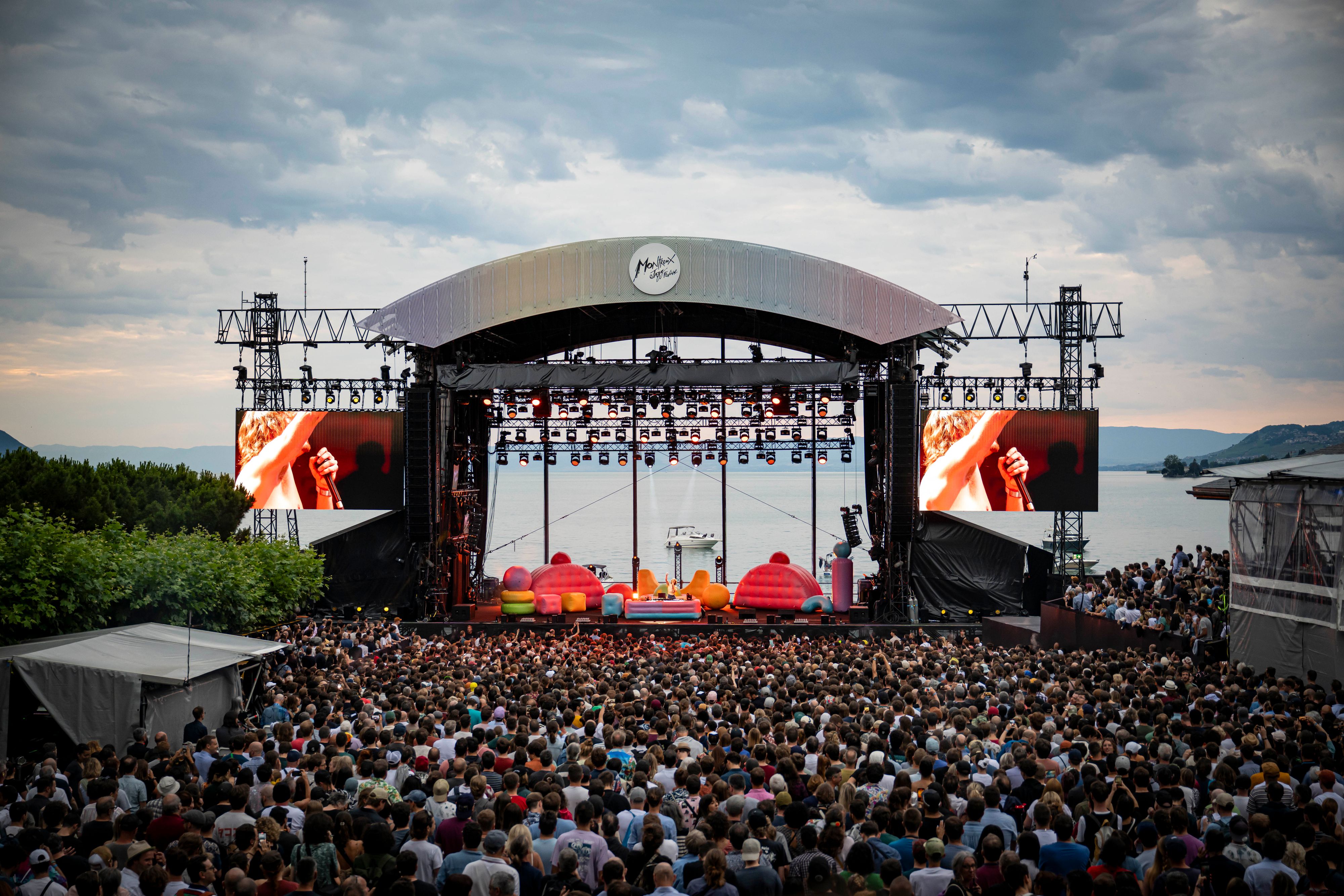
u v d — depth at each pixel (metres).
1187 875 8.54
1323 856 8.66
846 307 43.03
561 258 43.41
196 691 20.12
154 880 8.05
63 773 13.72
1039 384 46.47
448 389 43.41
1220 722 15.28
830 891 8.58
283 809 10.25
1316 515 23.42
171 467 43.56
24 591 24.59
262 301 48.19
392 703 17.03
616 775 12.20
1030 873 8.80
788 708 15.81
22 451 37.34
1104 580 39.94
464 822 10.05
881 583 44.22
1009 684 18.75
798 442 47.22
